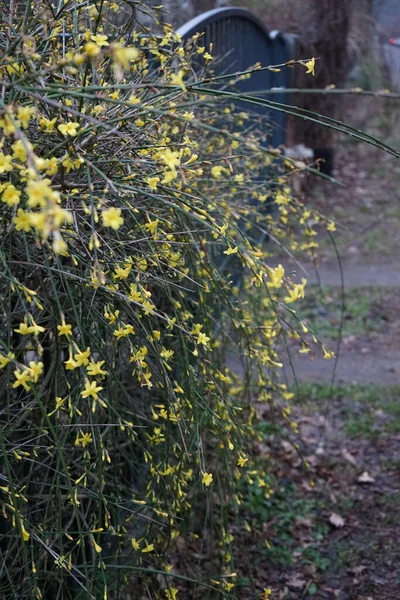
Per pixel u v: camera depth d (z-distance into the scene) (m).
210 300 3.40
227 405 2.51
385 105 12.33
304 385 5.10
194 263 2.76
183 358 2.51
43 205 1.37
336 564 3.51
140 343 2.63
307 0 9.40
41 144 2.04
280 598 3.25
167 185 2.34
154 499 2.52
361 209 9.37
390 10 12.09
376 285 7.03
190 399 2.41
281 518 3.77
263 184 3.30
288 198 3.22
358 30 10.92
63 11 2.20
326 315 6.30
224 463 2.70
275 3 9.59
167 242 2.27
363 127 12.11
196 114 3.37
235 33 5.93
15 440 2.38
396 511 3.88
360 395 4.99
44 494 2.57
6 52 1.80
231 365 4.99
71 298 1.99
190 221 2.67
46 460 2.57
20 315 2.37
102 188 2.16
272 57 7.93
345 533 3.72
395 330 6.12
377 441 4.48
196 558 3.27
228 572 3.16
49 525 2.57
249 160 3.81
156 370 2.40
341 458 4.31
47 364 2.62
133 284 2.08
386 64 12.21
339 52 9.61
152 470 2.46
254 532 3.60
